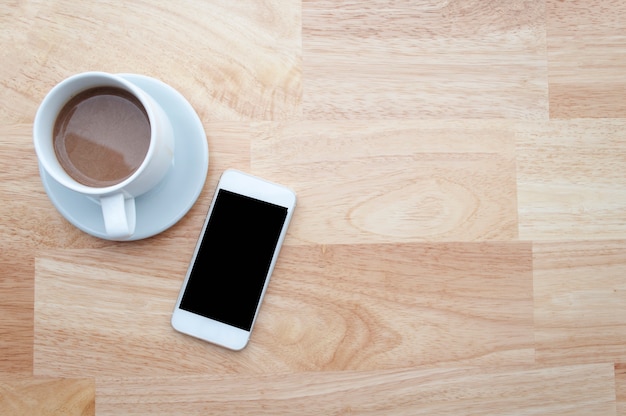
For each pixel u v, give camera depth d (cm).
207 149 64
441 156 67
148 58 66
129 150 60
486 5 68
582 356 68
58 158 59
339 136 67
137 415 66
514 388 67
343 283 67
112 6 66
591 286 68
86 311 66
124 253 66
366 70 67
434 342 67
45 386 66
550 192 68
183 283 66
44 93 66
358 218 67
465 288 67
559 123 68
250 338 67
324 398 67
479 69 68
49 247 66
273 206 66
